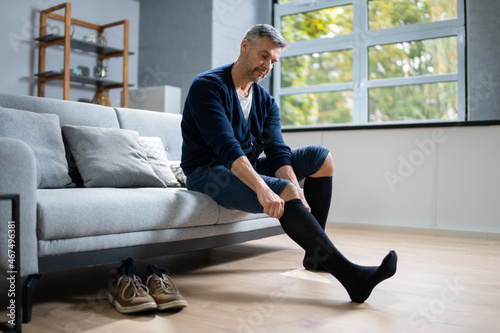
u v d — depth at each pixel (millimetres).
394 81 4086
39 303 1417
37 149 1737
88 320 1248
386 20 4141
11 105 1857
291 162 1867
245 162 1528
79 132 1955
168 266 2018
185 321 1240
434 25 3898
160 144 2354
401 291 1572
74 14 4680
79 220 1355
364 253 2406
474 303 1427
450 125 3293
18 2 4336
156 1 5000
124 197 1515
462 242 2881
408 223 3457
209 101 1658
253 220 2148
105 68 4695
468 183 3256
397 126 3494
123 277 1366
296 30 4594
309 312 1321
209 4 4516
